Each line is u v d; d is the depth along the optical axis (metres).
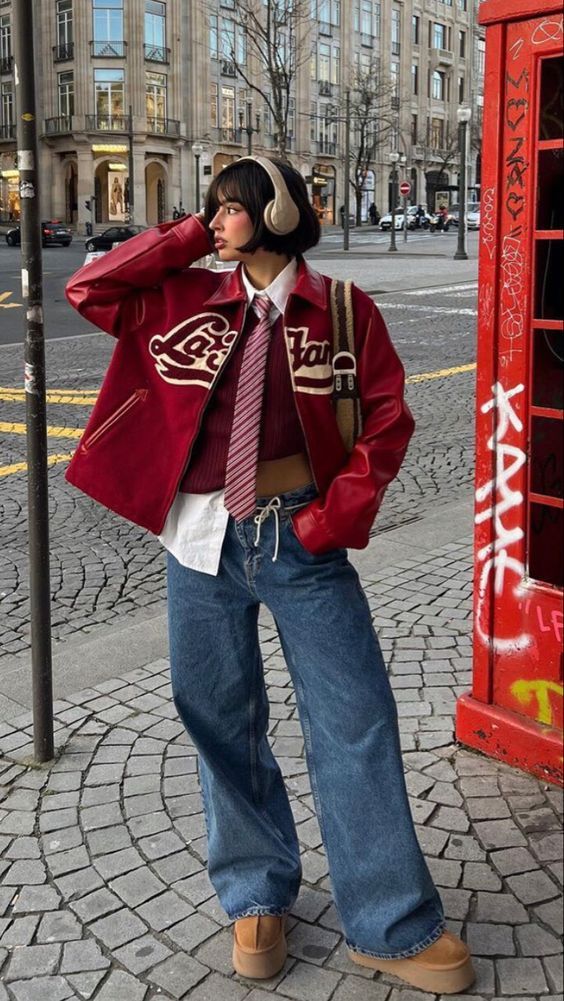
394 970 2.23
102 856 2.72
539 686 2.94
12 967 2.34
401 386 2.12
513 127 2.66
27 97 2.77
